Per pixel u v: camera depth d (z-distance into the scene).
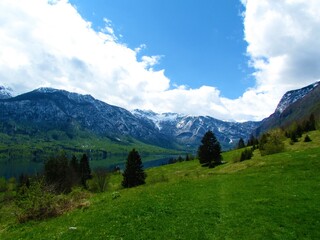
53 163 98.69
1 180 153.38
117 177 135.50
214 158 115.81
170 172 120.25
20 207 35.78
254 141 158.38
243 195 34.59
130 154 93.62
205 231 23.84
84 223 28.14
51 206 35.94
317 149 63.78
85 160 126.62
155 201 34.44
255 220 25.47
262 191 35.53
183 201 33.75
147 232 24.03
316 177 39.88
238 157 102.31
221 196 35.31
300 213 26.27
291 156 60.84
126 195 42.09
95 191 91.19
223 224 25.28
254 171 51.84
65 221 30.75
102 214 30.69
